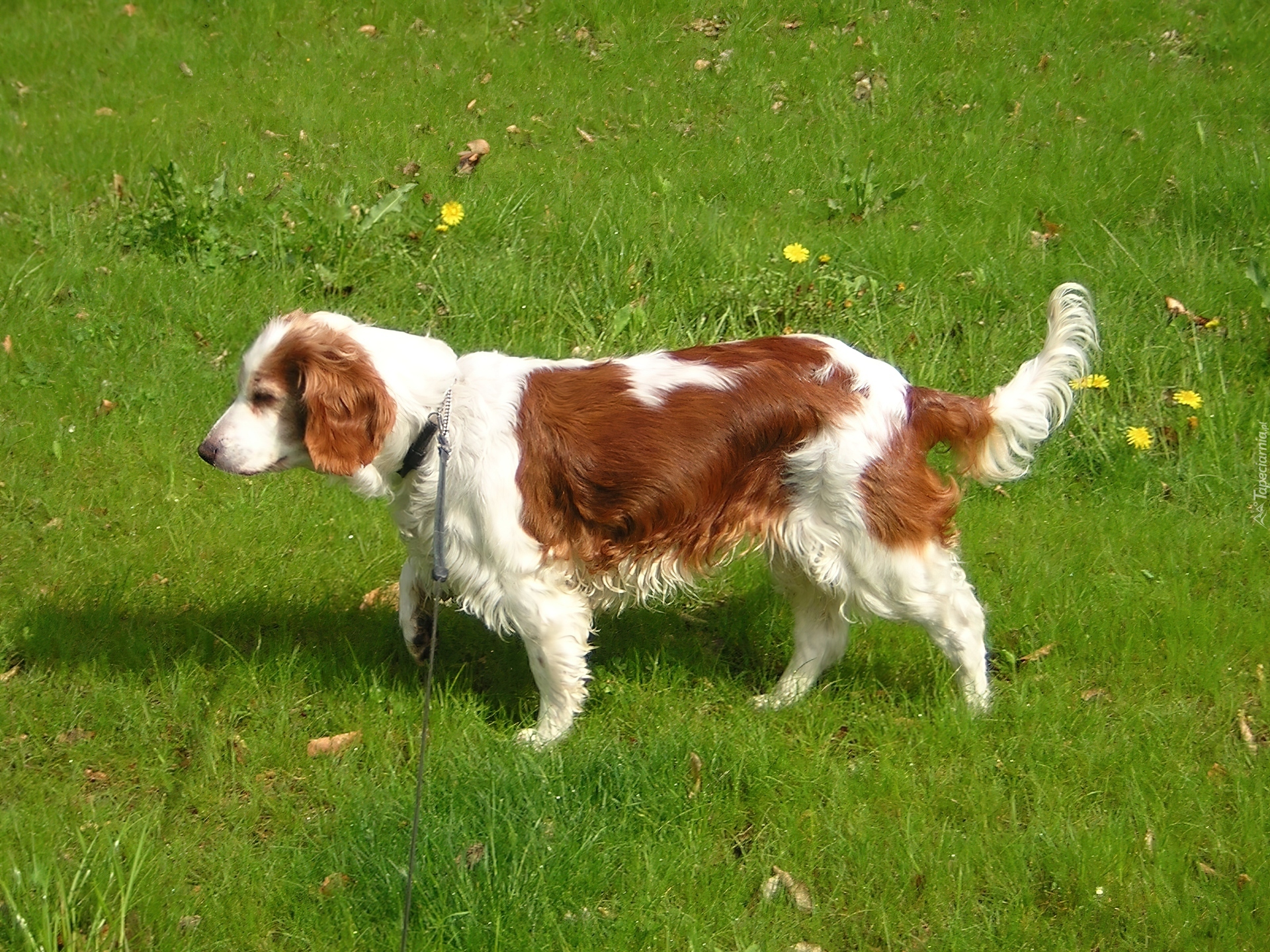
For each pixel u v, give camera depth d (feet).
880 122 19.44
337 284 16.67
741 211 17.52
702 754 13.14
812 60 21.44
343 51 23.26
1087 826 12.78
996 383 15.57
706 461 12.96
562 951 12.28
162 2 26.17
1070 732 13.30
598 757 13.03
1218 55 20.81
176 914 12.47
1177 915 12.39
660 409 12.98
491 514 12.94
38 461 15.28
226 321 16.39
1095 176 17.60
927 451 13.12
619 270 16.56
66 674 13.78
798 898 12.55
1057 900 12.54
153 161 19.47
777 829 12.82
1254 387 15.48
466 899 12.39
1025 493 14.93
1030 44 21.35
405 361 12.98
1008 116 19.54
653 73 21.72
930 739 13.24
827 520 12.99
